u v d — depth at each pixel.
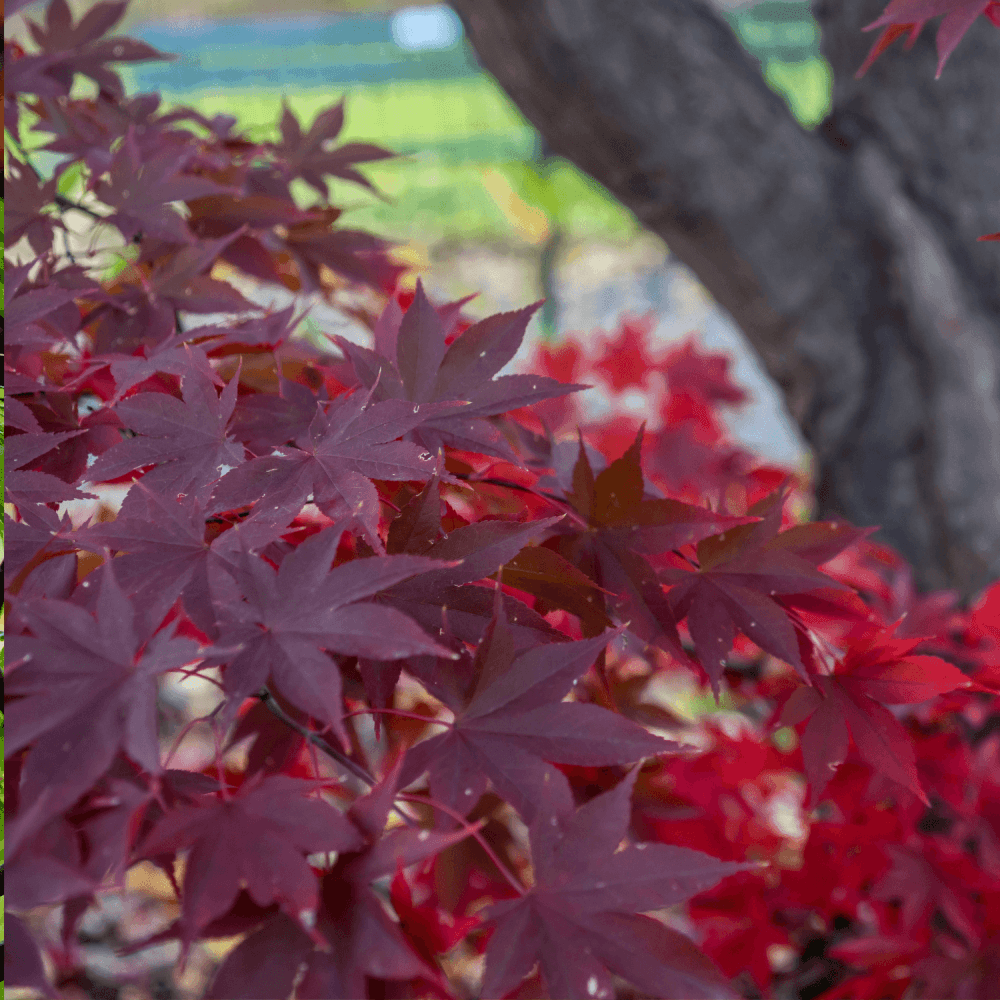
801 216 1.61
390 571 0.42
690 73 1.50
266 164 0.96
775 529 0.61
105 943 1.49
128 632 0.41
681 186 1.58
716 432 1.70
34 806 0.35
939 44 0.62
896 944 0.98
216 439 0.55
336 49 5.86
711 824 1.06
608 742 0.45
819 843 1.02
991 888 0.96
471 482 0.67
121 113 0.88
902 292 1.60
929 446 1.59
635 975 0.41
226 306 0.72
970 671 1.08
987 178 1.54
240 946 0.39
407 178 6.03
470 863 0.79
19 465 0.55
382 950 0.38
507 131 6.07
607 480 0.59
